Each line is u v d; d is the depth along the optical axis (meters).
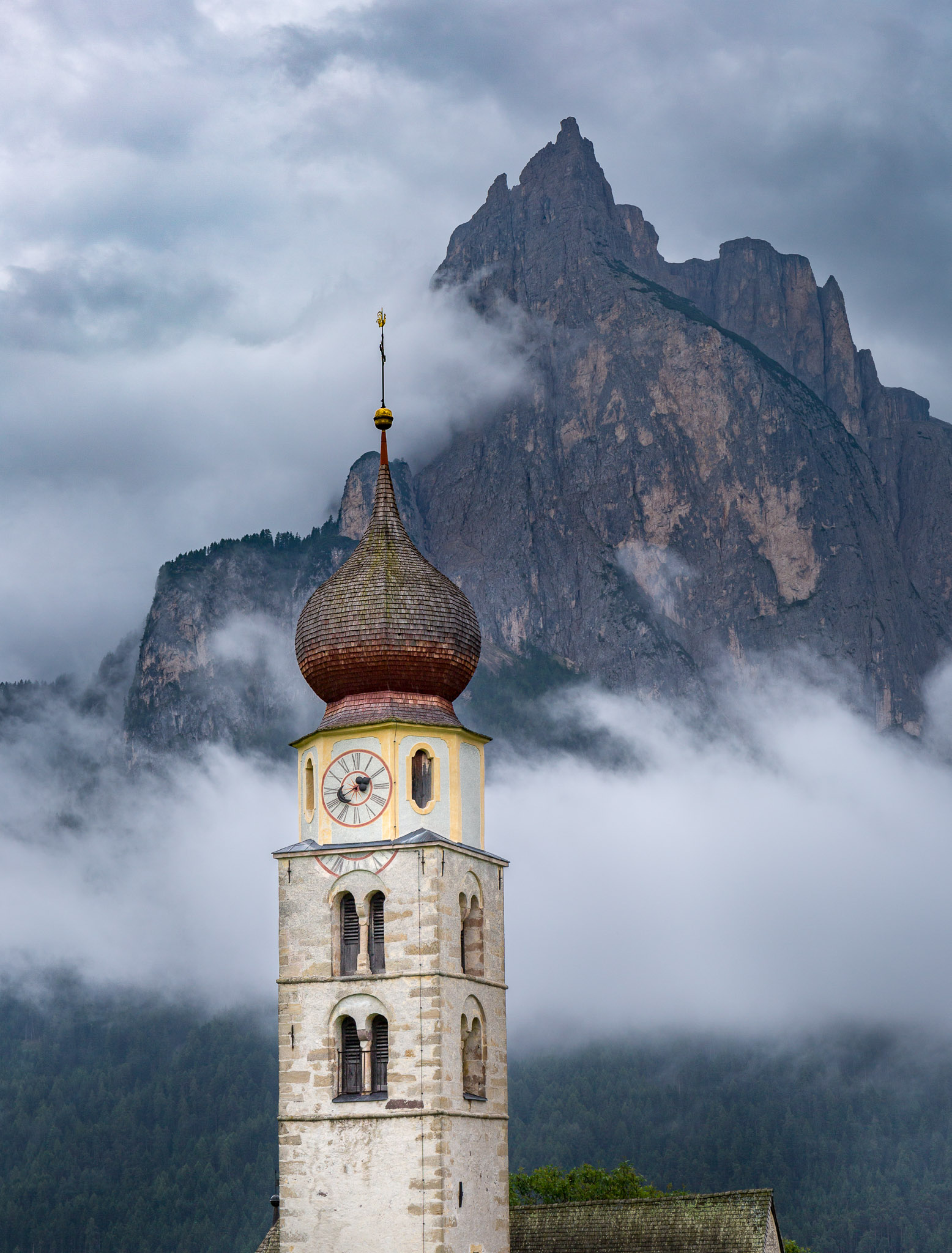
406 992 167.12
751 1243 178.75
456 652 179.12
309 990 170.25
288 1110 168.12
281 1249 165.50
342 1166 165.25
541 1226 190.50
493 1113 173.88
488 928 177.88
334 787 174.62
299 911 172.62
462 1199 165.62
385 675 176.62
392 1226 162.50
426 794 174.88
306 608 182.25
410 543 183.75
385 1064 167.88
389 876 170.12
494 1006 176.88
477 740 180.75
